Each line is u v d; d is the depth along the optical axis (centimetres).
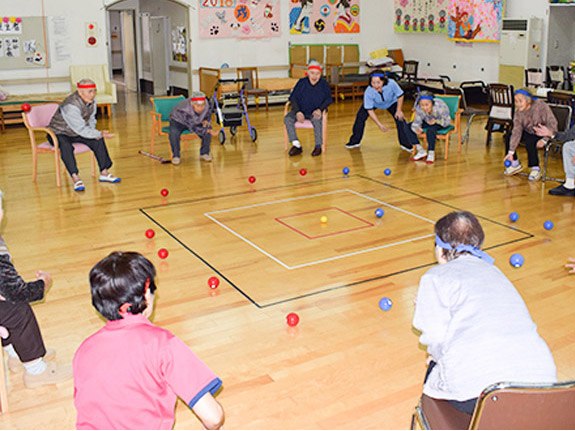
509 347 195
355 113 1203
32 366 308
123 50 1684
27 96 1111
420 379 312
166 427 170
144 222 560
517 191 651
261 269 453
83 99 655
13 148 895
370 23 1449
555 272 441
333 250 488
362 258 472
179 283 429
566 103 767
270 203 615
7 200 629
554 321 370
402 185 679
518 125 689
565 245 493
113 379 164
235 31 1315
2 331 284
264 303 399
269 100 1332
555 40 1078
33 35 1139
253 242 508
